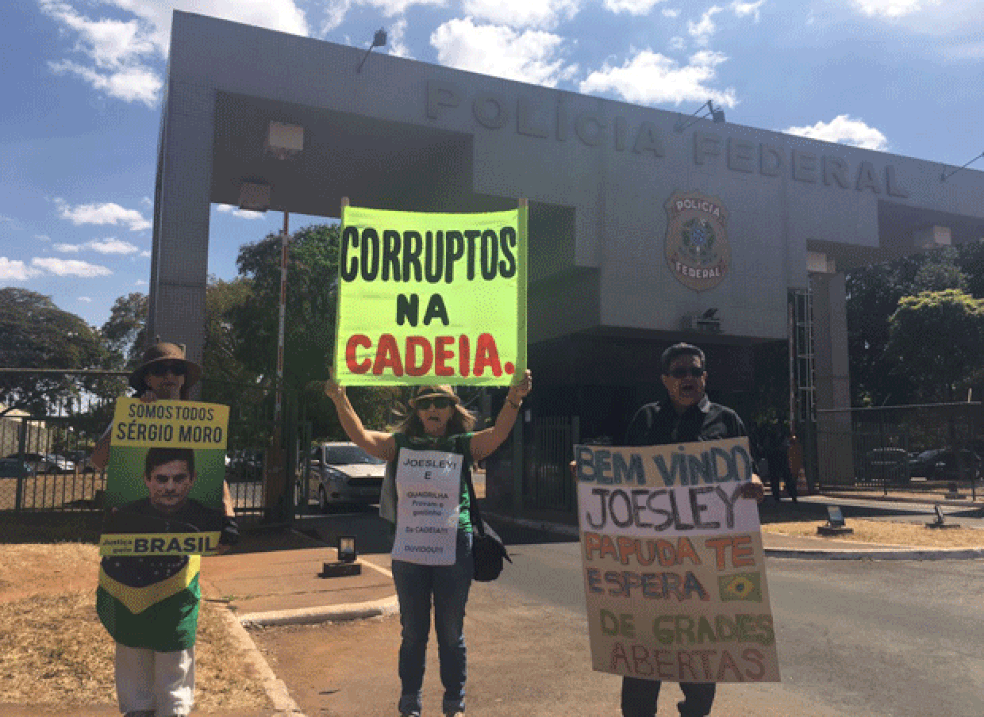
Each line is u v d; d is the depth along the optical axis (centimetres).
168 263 1434
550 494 1789
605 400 2066
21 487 1374
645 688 362
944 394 3681
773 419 2542
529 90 1842
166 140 1478
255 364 3756
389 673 539
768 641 337
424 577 380
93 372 1361
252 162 1995
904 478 2425
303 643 618
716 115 2056
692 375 365
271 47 1591
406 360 398
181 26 1519
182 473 351
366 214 406
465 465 396
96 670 480
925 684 515
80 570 840
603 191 1895
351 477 1748
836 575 947
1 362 6162
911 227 2612
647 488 363
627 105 1948
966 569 995
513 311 399
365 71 1678
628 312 1894
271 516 1353
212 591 776
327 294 3825
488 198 1817
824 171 2209
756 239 2067
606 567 367
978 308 3459
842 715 457
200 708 429
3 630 561
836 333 2738
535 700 482
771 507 1839
